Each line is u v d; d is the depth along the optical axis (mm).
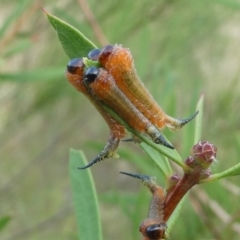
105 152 180
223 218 351
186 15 510
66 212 659
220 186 367
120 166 692
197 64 539
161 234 182
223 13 516
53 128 635
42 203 690
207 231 378
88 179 208
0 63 333
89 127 656
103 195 361
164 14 500
